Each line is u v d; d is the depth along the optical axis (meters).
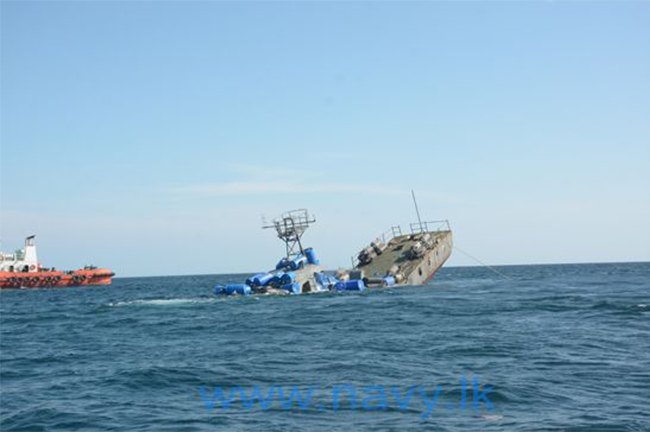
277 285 51.31
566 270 156.62
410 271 57.44
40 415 13.19
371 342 22.98
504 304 38.12
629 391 14.06
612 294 46.66
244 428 11.50
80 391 15.74
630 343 21.50
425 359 18.83
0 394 15.78
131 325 33.28
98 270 112.81
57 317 40.81
